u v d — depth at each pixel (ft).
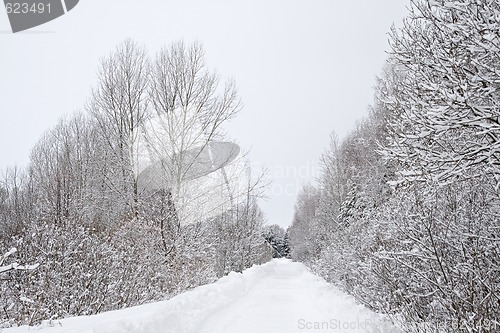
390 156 20.36
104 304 38.37
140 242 50.70
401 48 21.40
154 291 45.73
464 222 24.17
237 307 39.17
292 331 27.17
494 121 16.53
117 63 65.51
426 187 23.07
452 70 17.30
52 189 66.54
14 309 31.71
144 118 63.21
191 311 31.83
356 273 44.62
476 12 16.75
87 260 39.17
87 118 95.30
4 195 112.57
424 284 25.34
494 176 18.28
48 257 36.88
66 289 35.40
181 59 62.85
